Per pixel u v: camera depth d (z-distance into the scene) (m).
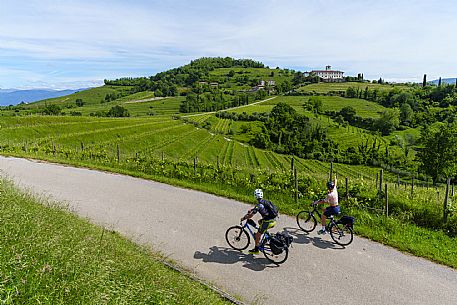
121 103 185.75
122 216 12.05
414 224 12.27
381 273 8.94
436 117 122.12
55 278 4.71
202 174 18.33
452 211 11.86
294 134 106.12
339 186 14.87
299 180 15.77
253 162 72.81
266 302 7.43
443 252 10.23
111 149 48.75
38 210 8.30
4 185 10.77
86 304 4.32
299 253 9.95
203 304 6.09
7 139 39.19
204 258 9.30
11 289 4.02
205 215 12.73
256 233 9.50
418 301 7.75
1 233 5.61
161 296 5.40
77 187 15.74
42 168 19.86
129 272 6.12
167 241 10.19
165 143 66.94
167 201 14.27
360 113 137.12
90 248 6.27
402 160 83.00
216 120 125.81
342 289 8.11
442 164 58.78
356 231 11.56
